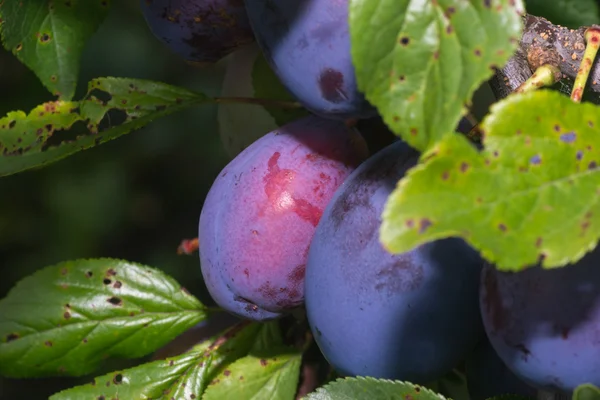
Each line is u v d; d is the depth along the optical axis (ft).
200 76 3.99
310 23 1.40
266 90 1.61
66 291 1.59
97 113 1.52
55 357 1.58
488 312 1.38
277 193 1.48
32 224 4.00
